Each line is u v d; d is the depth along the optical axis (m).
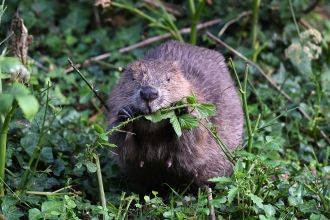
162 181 9.13
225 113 9.53
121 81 8.98
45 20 14.38
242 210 7.89
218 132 9.20
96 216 7.84
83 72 13.02
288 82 12.32
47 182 8.67
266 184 8.85
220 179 7.62
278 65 13.04
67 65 13.28
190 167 8.79
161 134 8.48
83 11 14.61
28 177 8.65
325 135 11.14
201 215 7.71
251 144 8.48
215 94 9.52
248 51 12.77
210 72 9.90
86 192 8.95
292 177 8.95
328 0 14.45
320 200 8.49
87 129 10.82
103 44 13.69
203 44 13.63
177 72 8.59
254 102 12.14
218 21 13.76
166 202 8.95
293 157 10.50
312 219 7.75
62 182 8.80
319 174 9.70
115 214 7.82
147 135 8.49
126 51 13.47
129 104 8.38
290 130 11.20
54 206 7.59
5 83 9.48
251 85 11.44
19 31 9.43
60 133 9.87
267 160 7.91
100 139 7.64
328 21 14.33
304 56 12.19
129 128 8.37
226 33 13.66
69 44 13.84
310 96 12.01
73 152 9.38
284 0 13.54
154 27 14.12
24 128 9.39
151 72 8.37
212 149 8.94
